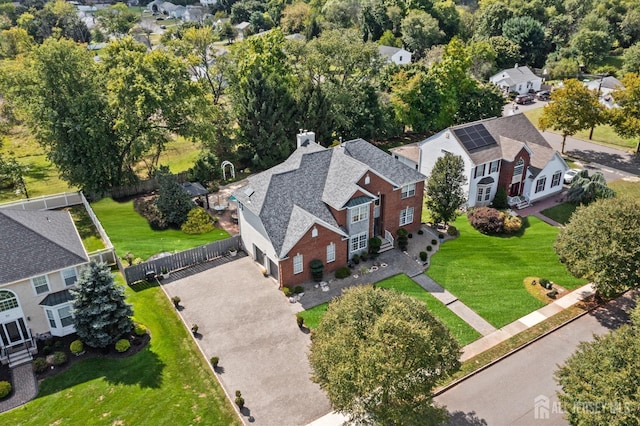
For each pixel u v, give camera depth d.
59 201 53.09
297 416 27.56
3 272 30.28
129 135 51.81
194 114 55.69
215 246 42.69
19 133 75.88
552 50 124.94
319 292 38.28
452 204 45.28
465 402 28.83
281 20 147.00
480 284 39.69
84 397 28.47
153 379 29.92
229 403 28.39
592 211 36.06
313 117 63.03
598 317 36.06
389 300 25.16
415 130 73.69
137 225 48.75
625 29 127.44
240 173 61.59
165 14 194.25
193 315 35.78
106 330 31.92
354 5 134.00
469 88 76.12
